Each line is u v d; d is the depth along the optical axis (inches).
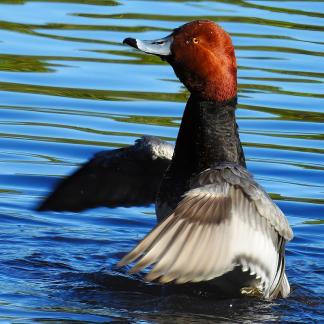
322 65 689.0
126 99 633.0
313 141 593.0
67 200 427.2
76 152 564.4
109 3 786.8
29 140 577.3
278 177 549.0
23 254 454.9
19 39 706.2
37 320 373.1
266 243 370.6
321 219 510.9
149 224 510.9
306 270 458.3
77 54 690.8
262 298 406.9
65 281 424.5
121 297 407.5
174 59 421.4
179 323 378.9
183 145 423.2
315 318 395.5
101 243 479.8
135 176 439.8
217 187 360.2
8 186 527.2
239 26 742.5
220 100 420.2
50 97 631.2
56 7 772.0
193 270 335.3
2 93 633.0
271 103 636.1
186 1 796.0
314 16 772.6
